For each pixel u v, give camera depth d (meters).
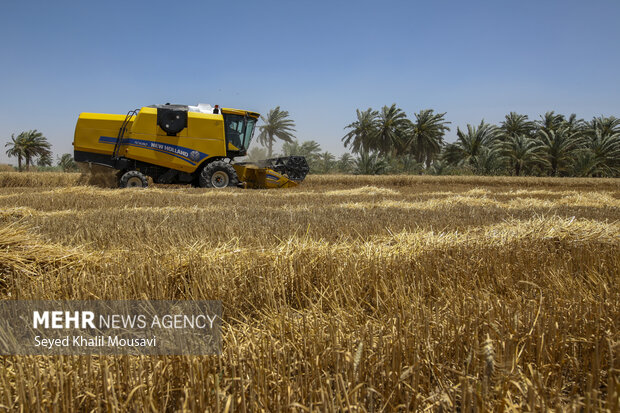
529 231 4.52
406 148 52.72
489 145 47.19
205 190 12.59
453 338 2.19
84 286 2.78
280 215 6.56
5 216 6.39
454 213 7.09
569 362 2.11
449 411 1.73
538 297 2.83
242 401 1.58
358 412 1.57
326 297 2.88
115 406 1.57
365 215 6.62
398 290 2.79
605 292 2.90
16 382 1.71
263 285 2.97
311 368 1.91
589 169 45.78
